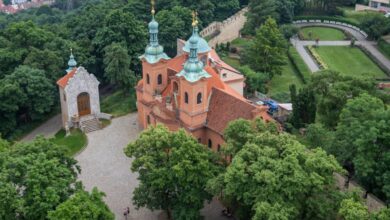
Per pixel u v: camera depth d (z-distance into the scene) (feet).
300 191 173.78
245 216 203.31
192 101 252.83
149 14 490.90
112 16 396.16
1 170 184.44
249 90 377.91
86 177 263.70
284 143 193.47
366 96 246.68
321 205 176.96
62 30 431.02
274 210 164.25
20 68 330.34
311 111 292.20
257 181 176.35
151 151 206.90
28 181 177.68
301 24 573.74
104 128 325.62
